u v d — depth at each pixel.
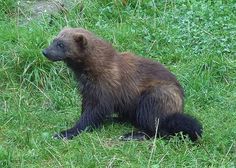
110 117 11.55
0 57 13.32
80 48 10.95
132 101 11.06
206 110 12.02
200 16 14.79
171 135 10.67
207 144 10.54
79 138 10.73
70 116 11.82
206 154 10.21
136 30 14.48
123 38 14.11
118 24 14.69
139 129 11.20
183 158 10.07
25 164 10.04
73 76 12.29
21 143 10.72
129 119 11.34
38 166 9.98
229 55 13.72
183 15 14.93
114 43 13.93
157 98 10.83
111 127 11.26
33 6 15.44
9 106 12.24
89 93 11.02
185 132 10.51
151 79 11.09
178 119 10.52
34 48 13.38
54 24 14.68
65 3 15.41
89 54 10.94
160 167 9.86
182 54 13.73
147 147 10.46
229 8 15.07
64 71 13.09
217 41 13.97
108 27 14.52
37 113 11.91
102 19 14.96
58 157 10.19
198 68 13.19
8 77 13.03
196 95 12.49
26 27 14.36
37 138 10.81
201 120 11.49
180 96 11.04
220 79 13.17
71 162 9.91
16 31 13.99
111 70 10.96
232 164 9.90
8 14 15.21
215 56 13.38
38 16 15.07
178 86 11.20
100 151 10.31
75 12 15.07
